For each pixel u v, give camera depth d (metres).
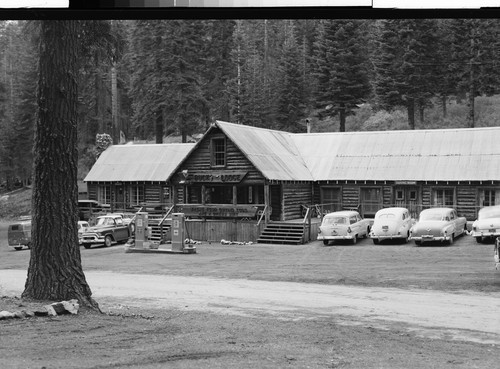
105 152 53.22
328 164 42.72
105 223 38.81
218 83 73.50
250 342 10.03
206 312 14.08
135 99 66.81
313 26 96.06
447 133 41.62
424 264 24.14
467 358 9.37
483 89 62.38
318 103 68.94
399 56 65.00
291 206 40.22
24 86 73.12
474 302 15.84
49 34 12.59
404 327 12.43
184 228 32.41
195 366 7.98
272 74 85.75
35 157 12.80
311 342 10.29
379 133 44.09
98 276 23.12
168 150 50.94
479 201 37.53
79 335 9.95
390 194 40.06
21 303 12.22
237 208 38.31
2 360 8.00
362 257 27.45
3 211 66.94
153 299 16.56
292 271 23.55
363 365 8.48
